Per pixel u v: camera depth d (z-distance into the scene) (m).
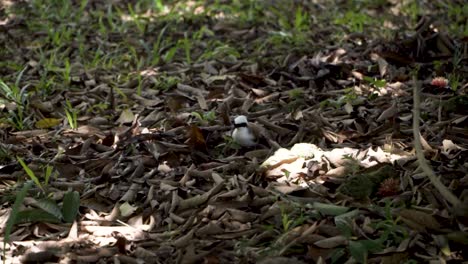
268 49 6.40
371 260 3.31
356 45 6.19
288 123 4.71
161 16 7.32
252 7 7.59
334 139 4.52
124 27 7.03
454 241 3.39
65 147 4.66
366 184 3.86
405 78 5.43
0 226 3.77
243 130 4.46
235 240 3.56
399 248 3.35
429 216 3.51
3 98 5.38
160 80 5.78
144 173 4.27
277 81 5.61
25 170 4.18
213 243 3.52
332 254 3.36
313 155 4.21
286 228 3.54
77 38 6.78
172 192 3.99
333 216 3.63
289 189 3.88
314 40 6.54
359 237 3.44
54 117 5.16
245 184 4.00
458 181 3.81
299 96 5.21
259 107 5.13
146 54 6.38
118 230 3.70
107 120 5.07
